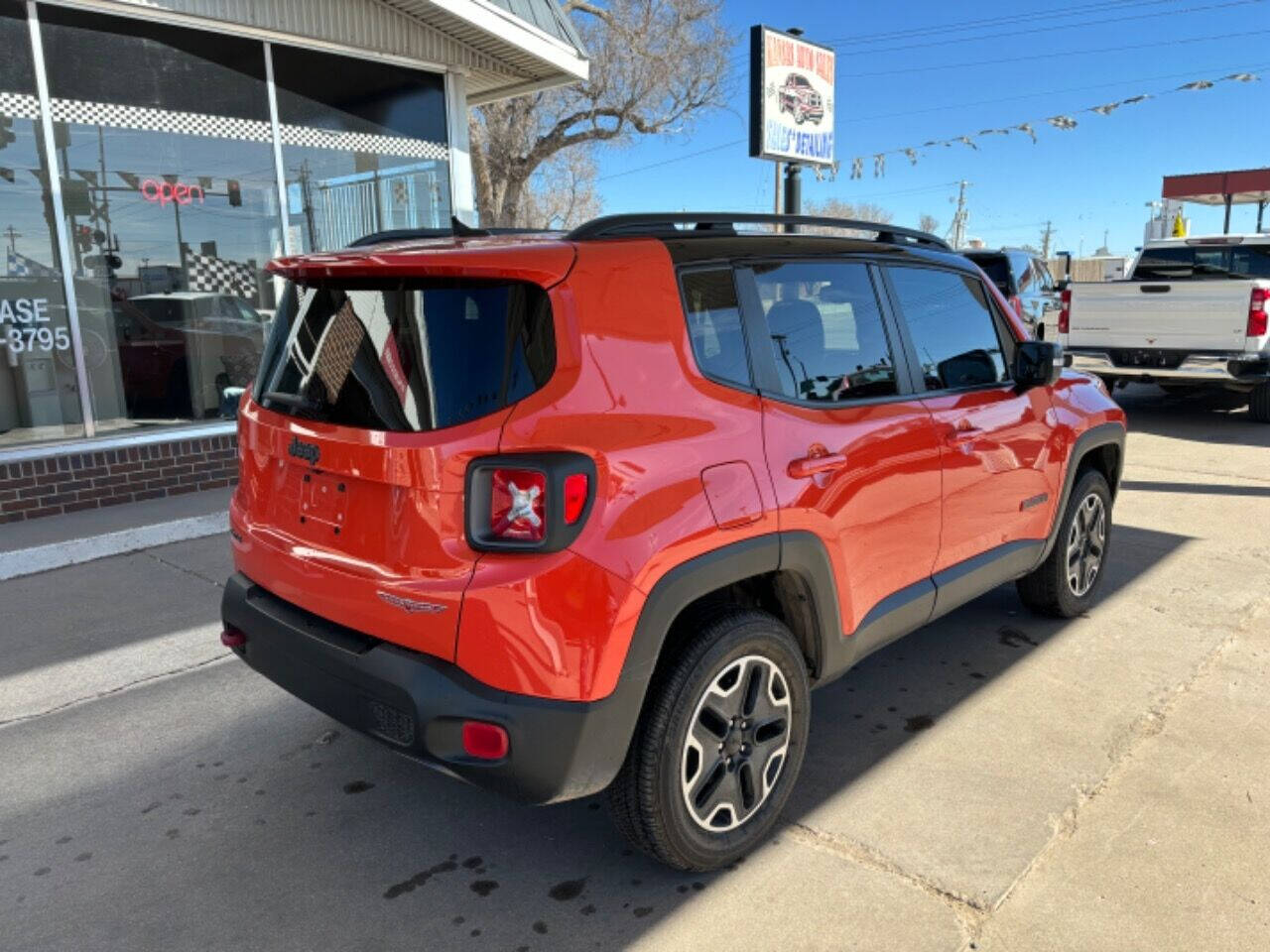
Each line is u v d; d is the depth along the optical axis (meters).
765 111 11.78
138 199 6.99
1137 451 8.94
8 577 5.28
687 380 2.54
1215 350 9.75
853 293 3.22
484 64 8.93
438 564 2.27
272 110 7.63
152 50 6.93
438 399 2.31
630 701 2.35
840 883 2.67
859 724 3.62
